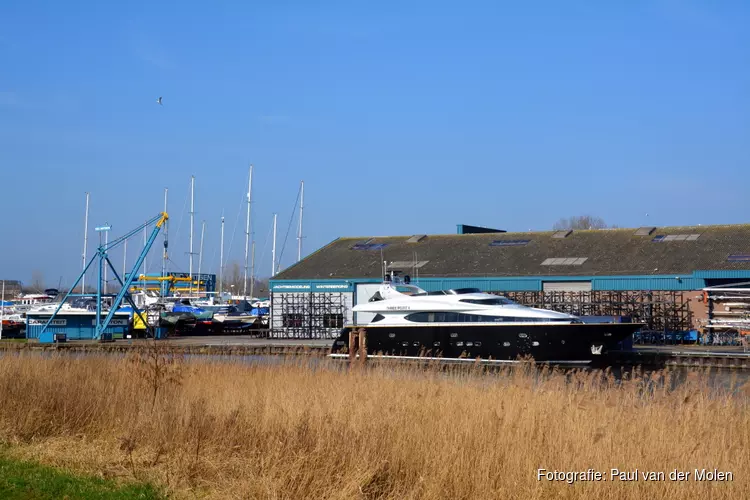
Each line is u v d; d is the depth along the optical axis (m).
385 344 42.72
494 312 40.94
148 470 15.38
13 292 146.50
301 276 64.31
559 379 18.28
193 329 71.12
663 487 12.79
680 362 41.91
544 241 63.12
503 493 13.12
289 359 26.59
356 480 13.70
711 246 55.75
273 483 13.73
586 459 13.51
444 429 14.96
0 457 16.42
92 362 24.31
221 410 17.66
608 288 54.19
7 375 21.17
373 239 71.69
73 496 13.81
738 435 14.43
